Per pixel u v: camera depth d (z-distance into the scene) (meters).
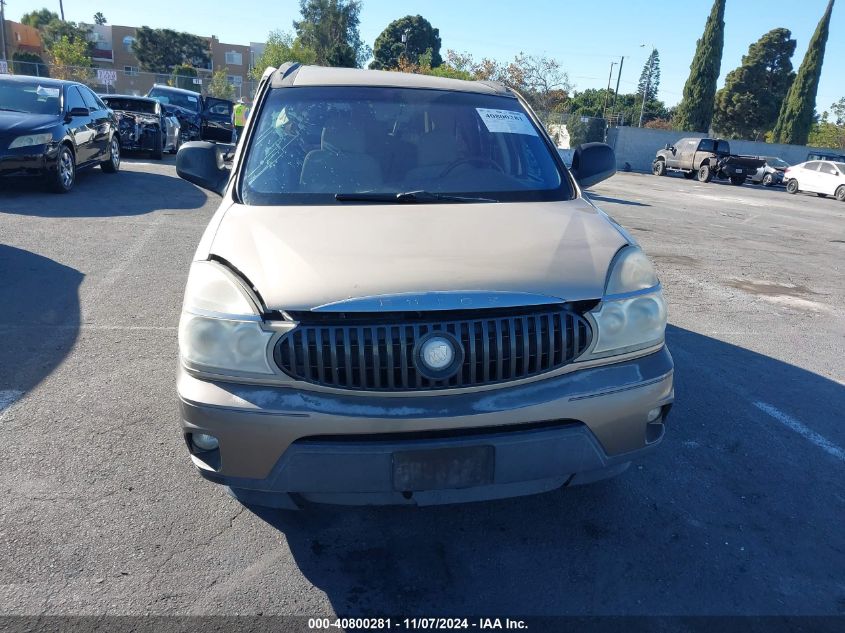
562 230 3.00
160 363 4.69
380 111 3.76
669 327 6.18
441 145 3.64
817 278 8.86
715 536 3.06
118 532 2.92
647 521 3.15
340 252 2.62
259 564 2.77
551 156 3.85
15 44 64.88
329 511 3.14
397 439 2.41
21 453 3.49
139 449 3.58
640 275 2.80
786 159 40.81
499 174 3.57
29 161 9.75
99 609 2.48
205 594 2.59
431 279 2.48
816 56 47.25
